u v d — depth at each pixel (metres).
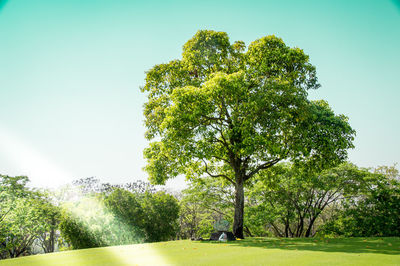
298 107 16.05
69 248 33.53
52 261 10.23
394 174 33.88
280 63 18.16
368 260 7.45
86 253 12.60
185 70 19.92
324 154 17.78
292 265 6.98
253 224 27.53
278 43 18.45
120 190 33.34
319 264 7.02
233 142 18.36
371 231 23.73
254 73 18.08
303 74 18.44
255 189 28.28
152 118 20.14
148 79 20.36
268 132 16.27
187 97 15.58
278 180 22.83
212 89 15.47
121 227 30.88
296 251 9.97
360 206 25.36
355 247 10.81
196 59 19.03
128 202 32.91
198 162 21.31
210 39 18.81
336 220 27.05
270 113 15.76
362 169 27.45
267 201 28.34
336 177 26.05
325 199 29.95
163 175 19.11
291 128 16.73
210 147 17.02
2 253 36.41
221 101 17.53
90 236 28.70
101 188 36.94
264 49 18.59
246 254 9.52
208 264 7.59
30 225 30.86
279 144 16.75
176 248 12.66
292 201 27.97
